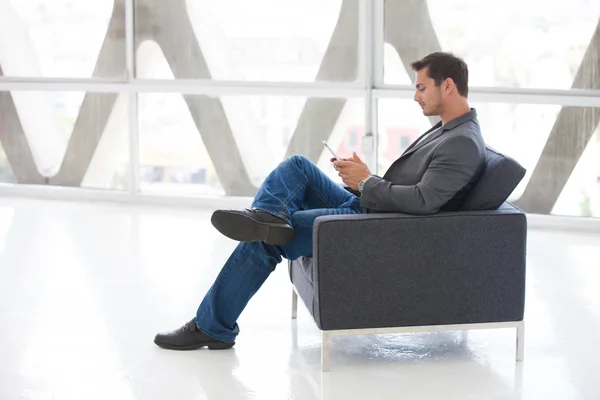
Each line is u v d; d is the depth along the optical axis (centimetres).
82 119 740
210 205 716
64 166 750
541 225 660
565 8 643
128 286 500
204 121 716
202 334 400
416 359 394
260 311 461
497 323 383
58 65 735
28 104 748
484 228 374
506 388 361
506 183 378
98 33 721
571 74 650
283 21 689
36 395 351
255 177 718
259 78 702
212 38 703
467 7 658
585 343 415
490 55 660
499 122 665
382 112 682
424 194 369
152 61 715
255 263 392
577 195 661
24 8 734
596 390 360
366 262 369
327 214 391
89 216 675
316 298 372
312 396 353
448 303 377
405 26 670
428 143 388
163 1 704
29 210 693
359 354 399
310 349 405
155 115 722
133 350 401
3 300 473
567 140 655
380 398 351
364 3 667
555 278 525
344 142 697
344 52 681
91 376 371
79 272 527
